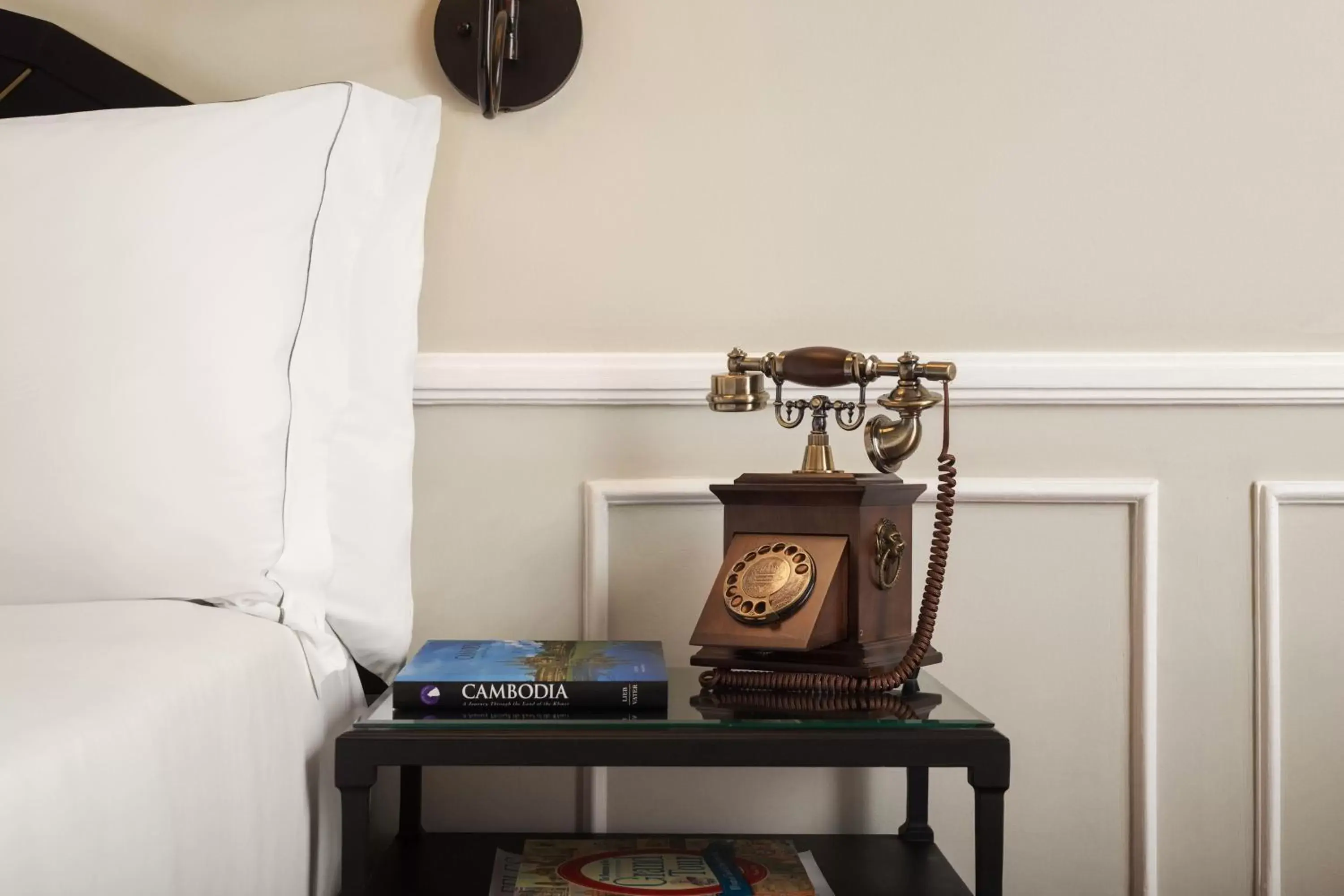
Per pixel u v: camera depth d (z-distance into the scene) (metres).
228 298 1.09
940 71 1.53
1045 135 1.52
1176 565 1.52
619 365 1.51
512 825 1.52
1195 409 1.52
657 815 1.52
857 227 1.53
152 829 0.71
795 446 1.52
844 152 1.53
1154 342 1.52
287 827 0.98
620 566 1.53
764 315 1.53
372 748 1.01
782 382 1.22
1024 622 1.52
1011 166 1.53
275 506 1.08
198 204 1.11
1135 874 1.51
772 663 1.15
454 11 1.51
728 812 1.52
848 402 1.20
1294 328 1.52
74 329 1.05
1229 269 1.52
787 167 1.53
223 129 1.17
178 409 1.05
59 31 1.45
